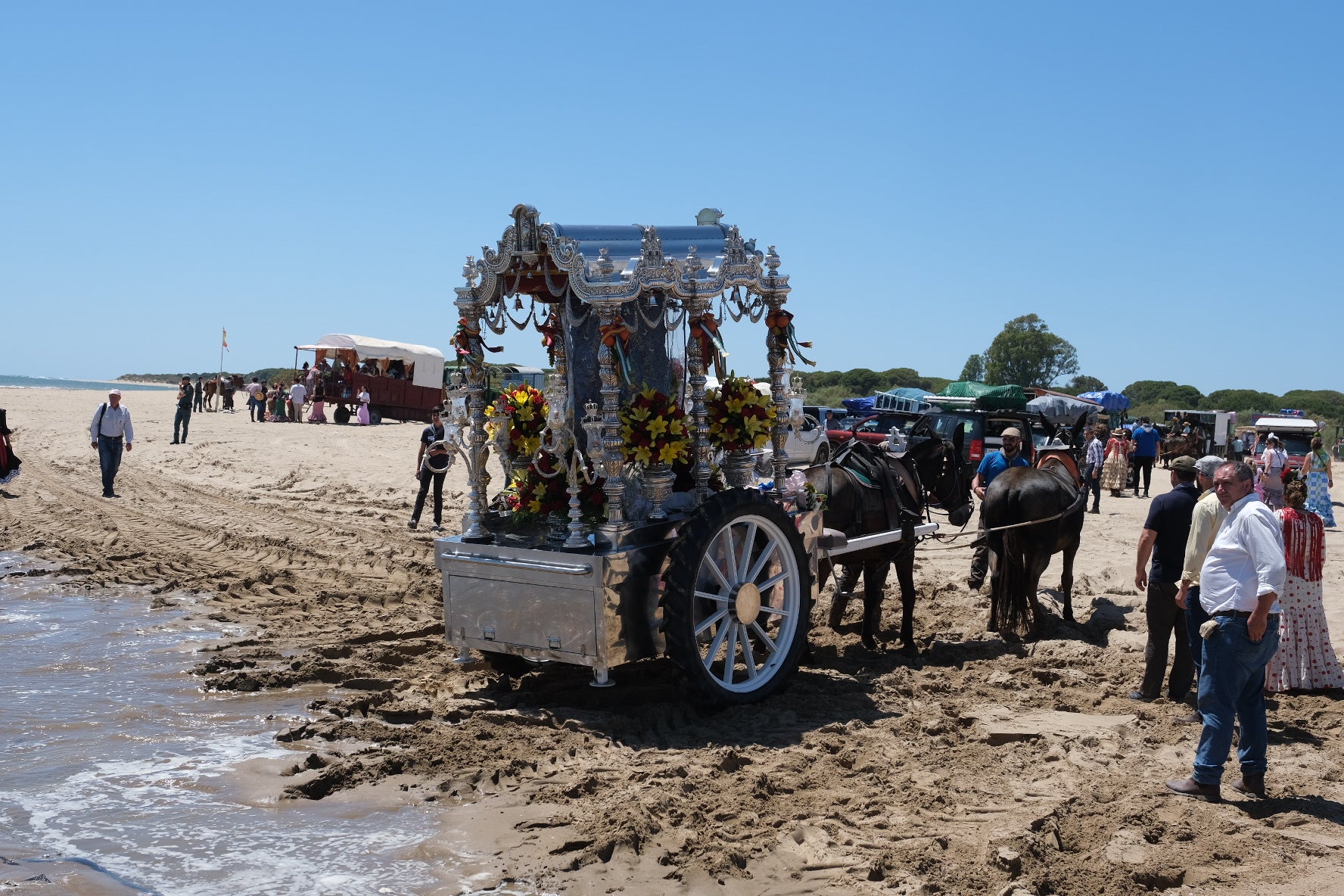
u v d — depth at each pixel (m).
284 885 4.64
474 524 7.29
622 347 6.93
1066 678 7.96
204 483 21.58
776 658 7.48
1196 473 7.28
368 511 17.50
